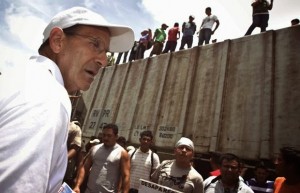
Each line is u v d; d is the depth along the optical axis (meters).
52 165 0.56
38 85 0.58
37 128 0.49
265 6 7.43
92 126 11.69
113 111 10.99
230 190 2.83
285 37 6.32
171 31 10.41
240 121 6.38
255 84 6.46
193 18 9.94
